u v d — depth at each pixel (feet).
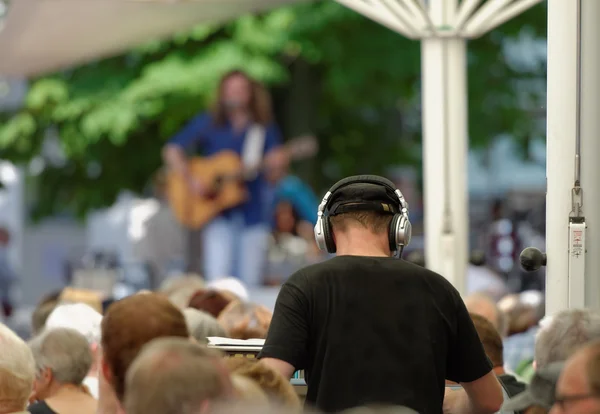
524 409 21.38
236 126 88.63
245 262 87.76
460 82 40.57
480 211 128.98
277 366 21.89
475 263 41.37
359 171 113.80
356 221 23.03
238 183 88.02
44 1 46.68
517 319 44.73
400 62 102.47
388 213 23.11
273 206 89.30
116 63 102.47
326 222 23.47
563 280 28.27
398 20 40.09
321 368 22.15
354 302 22.20
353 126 113.39
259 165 88.28
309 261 87.81
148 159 107.04
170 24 50.93
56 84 102.58
